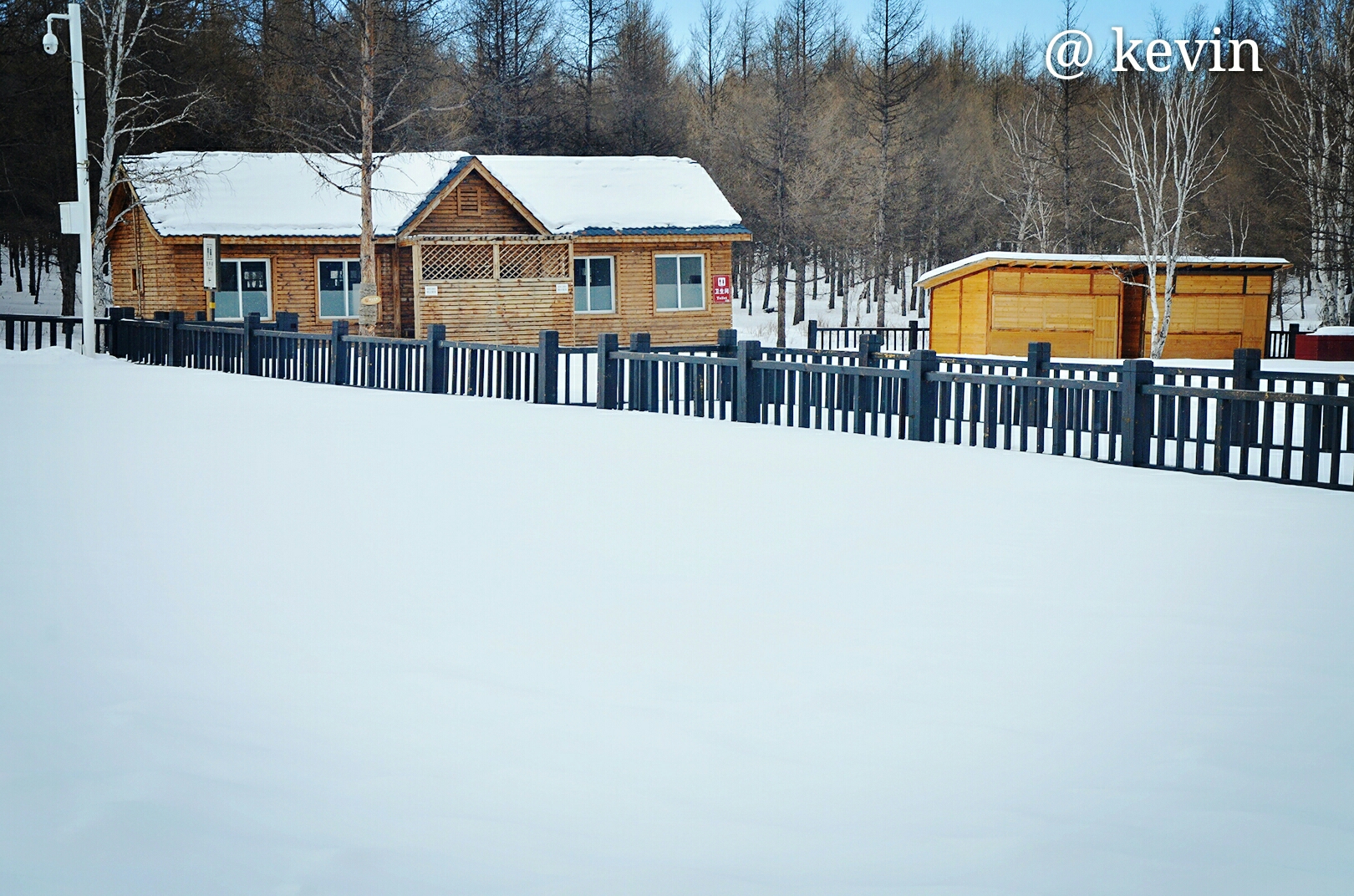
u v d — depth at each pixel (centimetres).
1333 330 3331
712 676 525
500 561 736
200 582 679
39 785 406
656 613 622
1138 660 549
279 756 435
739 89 7019
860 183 5525
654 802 400
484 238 3409
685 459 1179
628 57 6494
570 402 1836
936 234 6412
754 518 877
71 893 337
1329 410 1317
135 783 409
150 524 840
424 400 1783
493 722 469
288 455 1190
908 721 473
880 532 831
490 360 1880
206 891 339
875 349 1830
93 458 1152
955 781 419
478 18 5400
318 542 788
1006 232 6106
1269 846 371
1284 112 4962
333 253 3400
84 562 725
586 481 1038
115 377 2116
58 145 4350
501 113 5116
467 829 380
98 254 3759
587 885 346
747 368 1537
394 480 1041
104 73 3853
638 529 836
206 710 479
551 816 390
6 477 1030
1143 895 343
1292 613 626
